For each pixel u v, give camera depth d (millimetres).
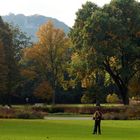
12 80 104375
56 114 86125
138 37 87875
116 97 115750
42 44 106562
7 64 100688
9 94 108312
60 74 108875
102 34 83938
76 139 34031
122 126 51969
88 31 84500
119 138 35375
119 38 85188
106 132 42625
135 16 87438
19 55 126812
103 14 84562
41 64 107562
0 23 103188
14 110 71375
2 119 66188
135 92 96000
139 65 89375
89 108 88375
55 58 107000
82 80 93188
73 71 89688
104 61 88062
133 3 88438
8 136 36562
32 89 132625
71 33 90250
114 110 79500
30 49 107375
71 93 139500
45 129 46031
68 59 108250
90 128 48000
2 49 90062
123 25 87000
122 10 87875
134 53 85562
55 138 34750
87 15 89250
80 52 87938
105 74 97812
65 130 44812
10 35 104125
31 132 41750
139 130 45344
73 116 79625
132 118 71438
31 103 133500
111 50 84312
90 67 85688
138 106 74938
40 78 122125
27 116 69938
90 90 106000
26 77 117500
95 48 84062
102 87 113688
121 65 89875
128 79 89375
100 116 40906
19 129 45719
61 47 106500
